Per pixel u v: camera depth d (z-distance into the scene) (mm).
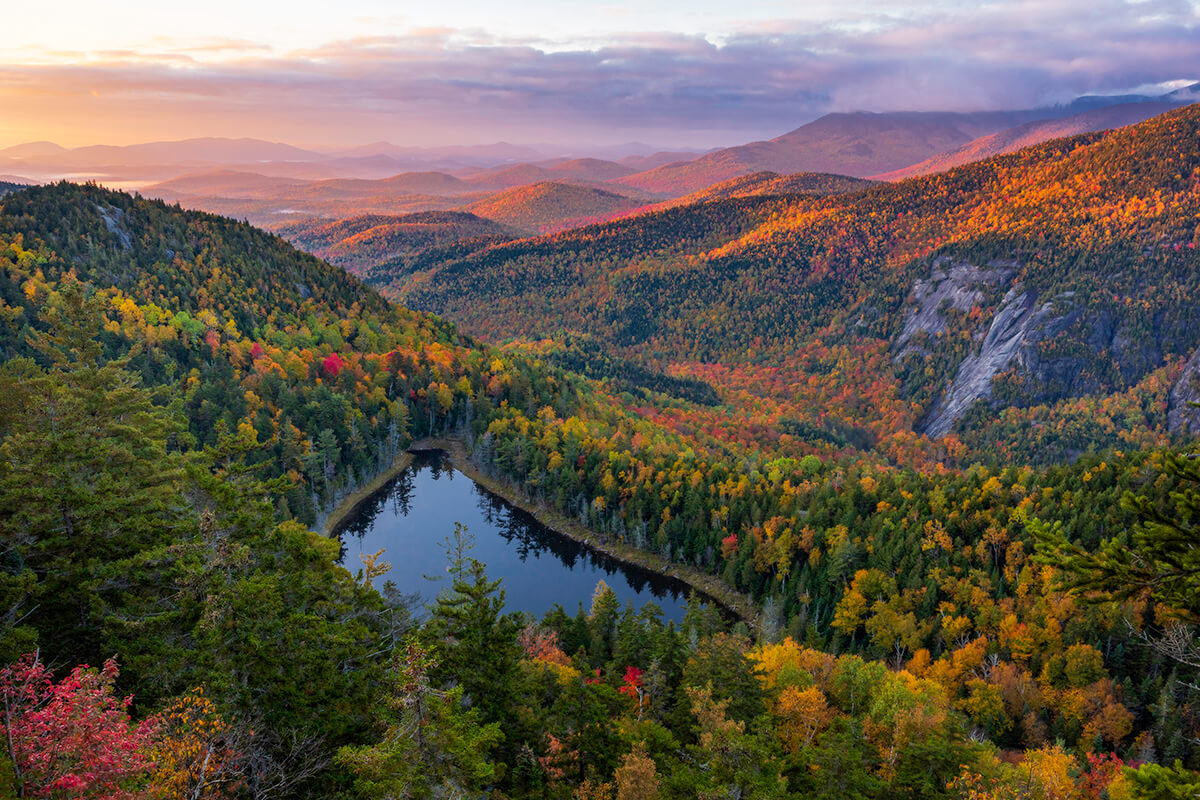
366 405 194500
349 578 45750
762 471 188375
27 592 31844
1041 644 95062
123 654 31984
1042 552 15336
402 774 26219
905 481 156875
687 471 166750
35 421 47531
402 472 185250
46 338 63344
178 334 184625
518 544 150750
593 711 46688
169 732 24500
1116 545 14469
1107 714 80062
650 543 150500
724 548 138125
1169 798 12242
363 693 35094
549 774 42406
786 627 117750
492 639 42438
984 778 50656
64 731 19438
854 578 120750
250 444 54812
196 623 33312
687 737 55375
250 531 40031
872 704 62188
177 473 45594
